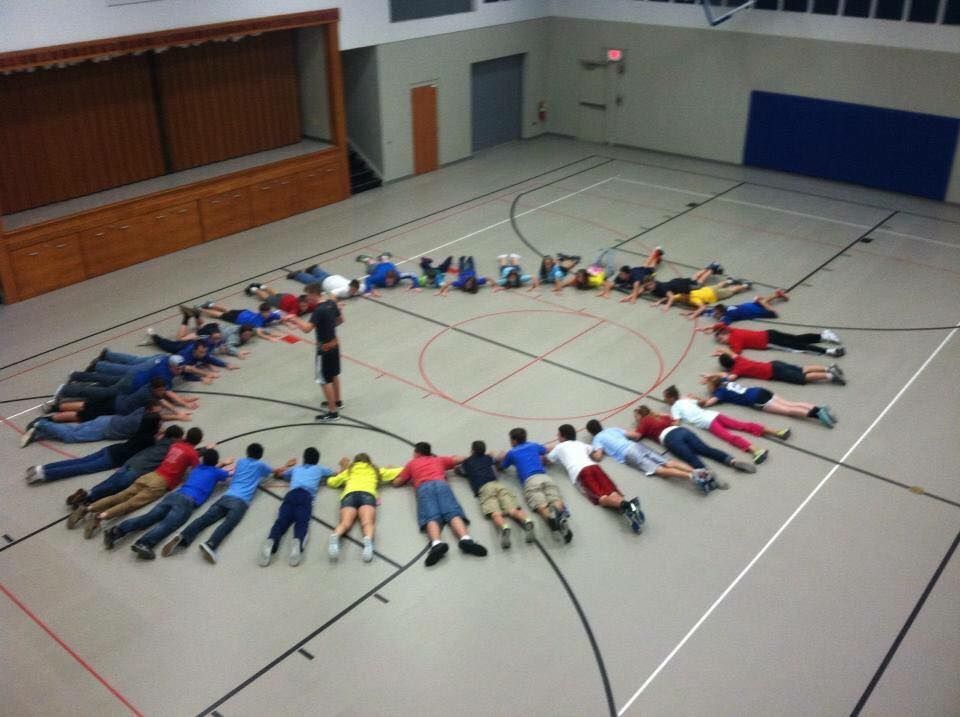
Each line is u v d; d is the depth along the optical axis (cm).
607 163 2050
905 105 1725
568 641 700
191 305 1310
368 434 982
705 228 1612
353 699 649
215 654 693
